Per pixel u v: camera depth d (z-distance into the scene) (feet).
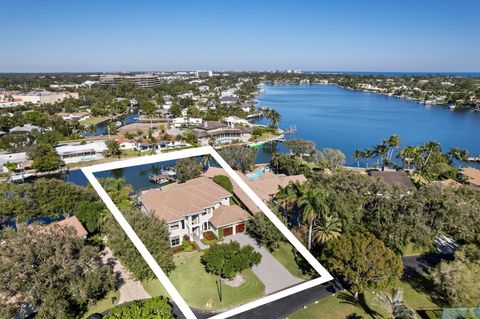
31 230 78.18
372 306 88.69
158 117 509.76
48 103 564.30
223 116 481.87
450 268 86.89
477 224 113.09
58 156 256.52
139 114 565.94
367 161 268.82
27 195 139.95
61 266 76.07
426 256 114.73
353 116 552.00
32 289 70.23
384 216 111.45
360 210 118.52
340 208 113.09
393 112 597.52
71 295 78.02
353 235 97.50
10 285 68.54
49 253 75.25
